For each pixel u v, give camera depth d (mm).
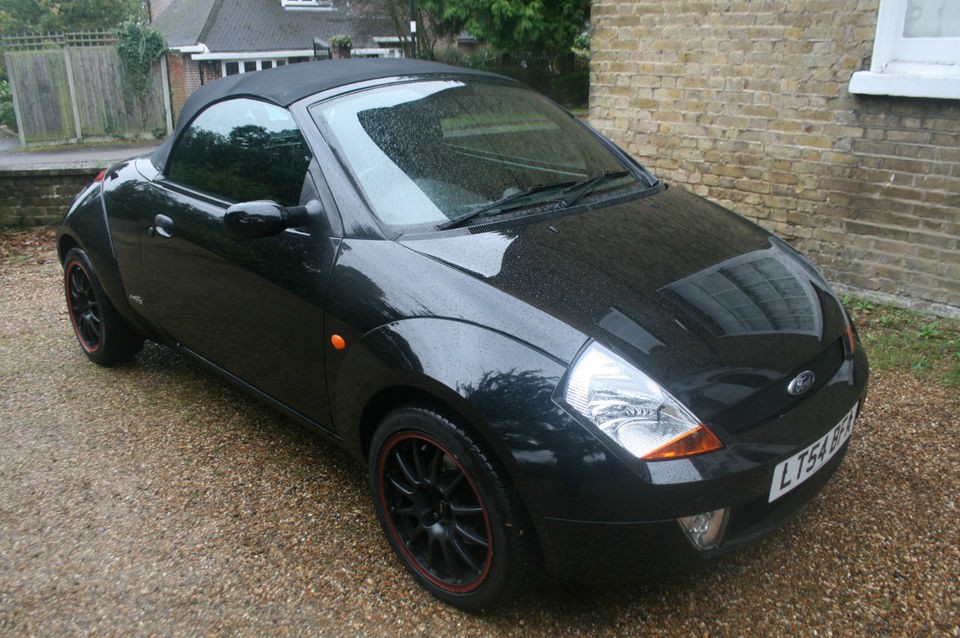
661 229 2814
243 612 2459
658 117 5680
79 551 2779
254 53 38469
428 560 2506
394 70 3318
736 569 2576
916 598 2426
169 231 3361
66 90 23312
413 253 2523
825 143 4902
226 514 2967
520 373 2146
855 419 2537
